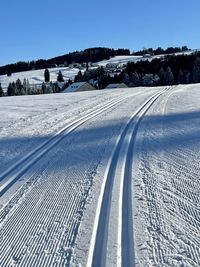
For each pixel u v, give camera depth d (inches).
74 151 375.6
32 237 195.9
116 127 490.9
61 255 175.6
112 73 5177.2
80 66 7564.0
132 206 224.2
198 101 745.6
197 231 190.9
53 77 6904.5
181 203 226.5
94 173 296.4
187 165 303.3
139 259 167.3
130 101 810.2
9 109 782.5
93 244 183.3
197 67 3393.2
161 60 4510.3
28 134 483.5
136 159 328.8
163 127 471.8
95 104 778.8
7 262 173.3
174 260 165.2
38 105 836.0
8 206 240.7
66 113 659.4
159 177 276.5
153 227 196.4
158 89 1215.6
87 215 216.4
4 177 304.7
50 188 269.4
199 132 426.9
